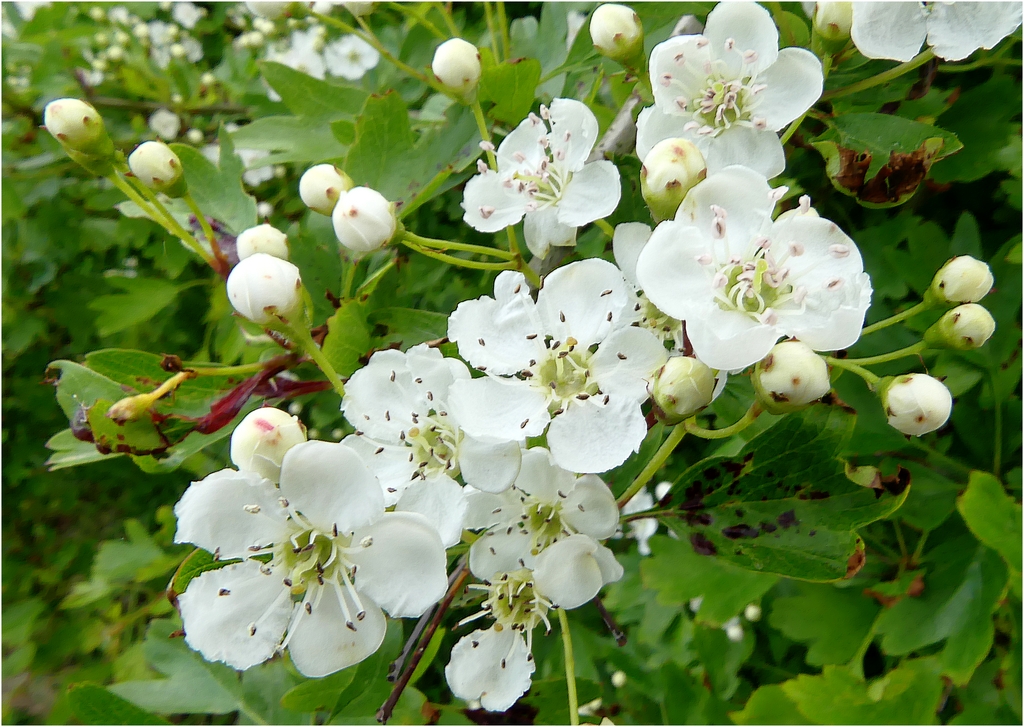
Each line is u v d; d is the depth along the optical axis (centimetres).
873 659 9
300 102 8
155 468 6
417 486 5
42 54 12
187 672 8
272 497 5
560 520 6
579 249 8
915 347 6
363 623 5
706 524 6
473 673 6
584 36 7
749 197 5
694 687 9
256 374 6
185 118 12
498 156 6
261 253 6
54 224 13
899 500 5
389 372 6
